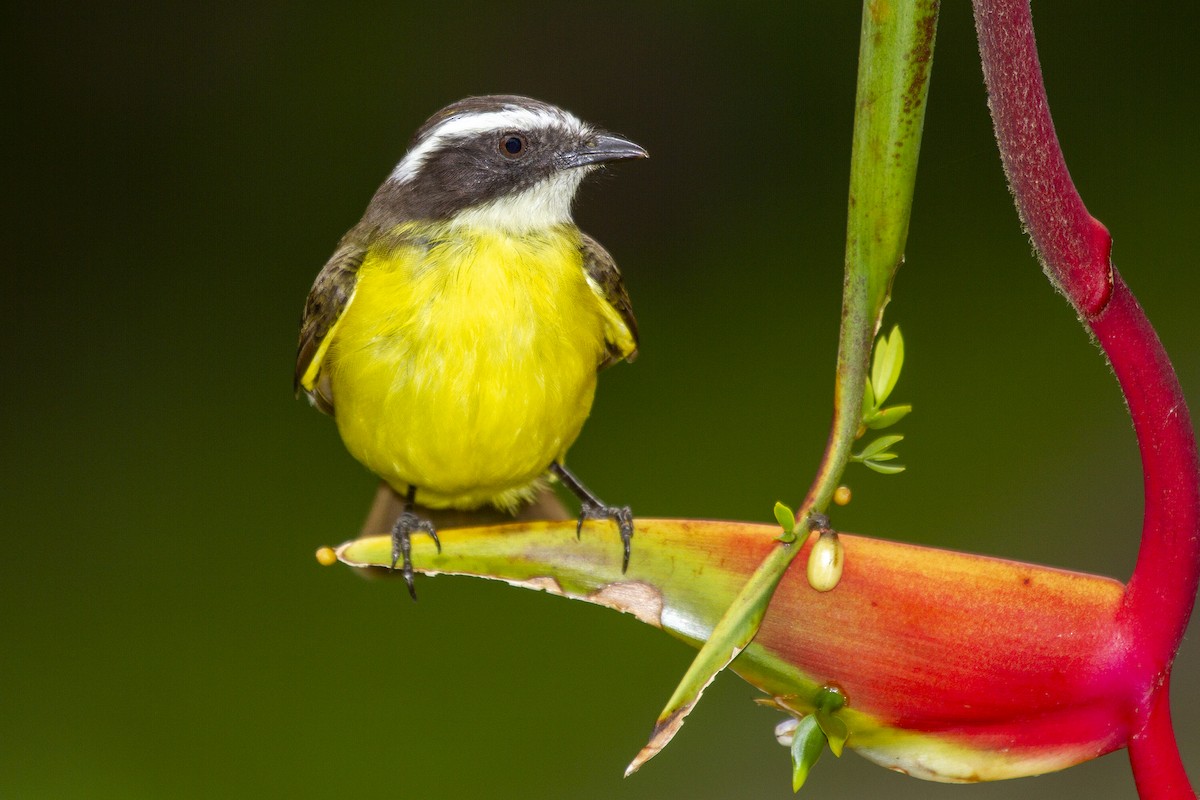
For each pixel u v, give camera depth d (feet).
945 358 50.03
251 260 55.83
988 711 12.20
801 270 54.34
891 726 12.44
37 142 56.13
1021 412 47.32
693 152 55.26
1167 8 53.88
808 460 48.80
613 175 26.76
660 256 55.06
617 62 55.72
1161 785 11.68
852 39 54.85
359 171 55.98
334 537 48.32
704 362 52.60
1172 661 11.70
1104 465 44.80
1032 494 44.75
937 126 53.72
